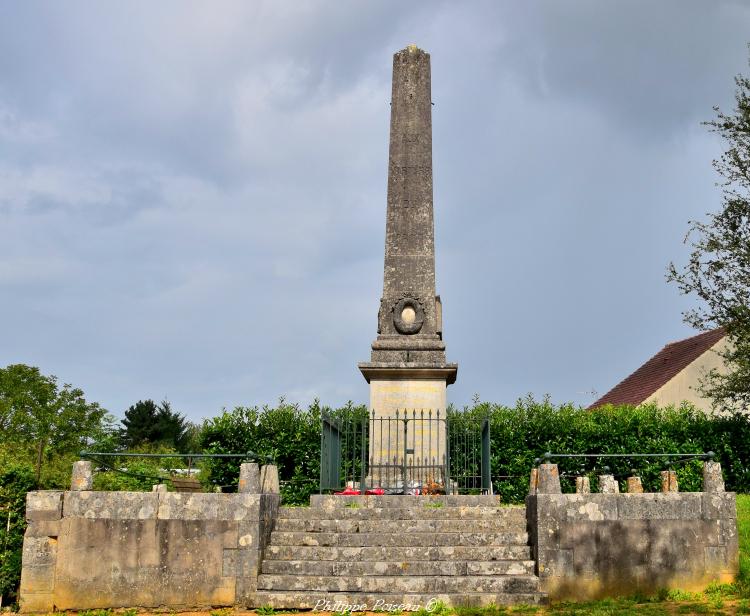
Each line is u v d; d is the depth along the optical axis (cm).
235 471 2103
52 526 1217
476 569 1225
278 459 2112
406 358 1881
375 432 1822
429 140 2023
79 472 1254
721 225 2308
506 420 2145
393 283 1950
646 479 2059
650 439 2075
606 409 2270
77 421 4194
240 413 2159
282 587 1204
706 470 1272
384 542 1301
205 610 1186
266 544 1275
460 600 1159
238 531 1222
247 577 1208
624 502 1237
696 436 2091
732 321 2266
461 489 1806
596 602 1173
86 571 1210
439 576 1206
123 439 5622
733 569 1233
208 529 1222
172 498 1230
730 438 2069
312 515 1383
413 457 1805
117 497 1229
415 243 1967
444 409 1830
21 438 3609
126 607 1200
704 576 1226
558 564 1209
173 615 1167
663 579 1219
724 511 1247
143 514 1225
